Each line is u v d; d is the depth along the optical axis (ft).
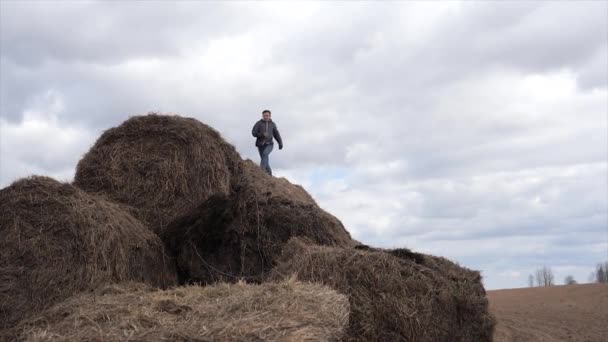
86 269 28.78
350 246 35.01
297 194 41.81
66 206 29.73
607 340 49.34
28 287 27.91
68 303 25.08
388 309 27.86
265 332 20.17
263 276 32.12
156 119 37.58
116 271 29.66
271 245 33.53
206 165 36.40
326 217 36.27
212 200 34.19
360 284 27.96
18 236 28.84
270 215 34.35
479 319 32.86
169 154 36.35
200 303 22.75
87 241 29.14
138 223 32.91
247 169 40.63
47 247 28.78
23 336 22.26
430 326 28.94
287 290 23.44
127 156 36.35
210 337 19.77
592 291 92.43
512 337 50.44
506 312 73.20
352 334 26.68
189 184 35.99
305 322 21.03
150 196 35.45
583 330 55.52
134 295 24.62
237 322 20.67
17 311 27.32
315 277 27.91
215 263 33.50
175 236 33.86
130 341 19.61
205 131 37.91
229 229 33.68
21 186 30.37
